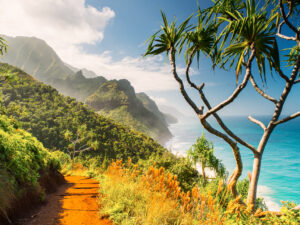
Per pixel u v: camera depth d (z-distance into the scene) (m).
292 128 183.38
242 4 3.37
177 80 3.23
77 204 3.81
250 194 3.35
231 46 2.87
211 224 2.50
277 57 2.93
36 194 3.72
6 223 2.49
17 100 104.12
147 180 4.01
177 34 3.14
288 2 3.19
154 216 2.80
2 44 5.12
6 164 3.23
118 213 3.05
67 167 12.62
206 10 3.24
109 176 5.29
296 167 52.91
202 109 3.34
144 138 104.62
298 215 2.57
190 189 5.02
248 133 147.25
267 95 3.46
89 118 106.00
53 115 101.88
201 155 5.88
